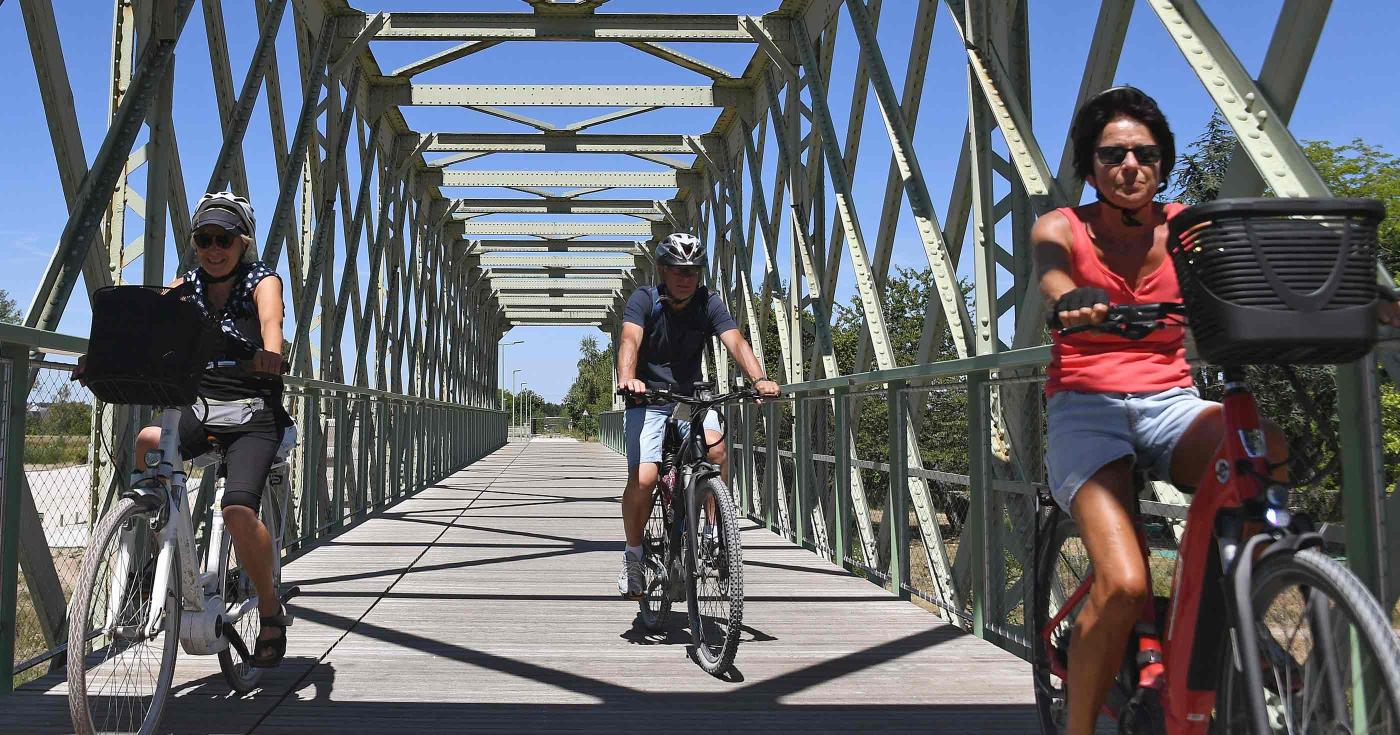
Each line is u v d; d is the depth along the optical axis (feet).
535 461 68.44
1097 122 6.38
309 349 23.43
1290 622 4.80
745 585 17.54
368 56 29.04
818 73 24.93
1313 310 4.58
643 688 10.59
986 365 12.39
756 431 29.63
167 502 8.39
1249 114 8.70
